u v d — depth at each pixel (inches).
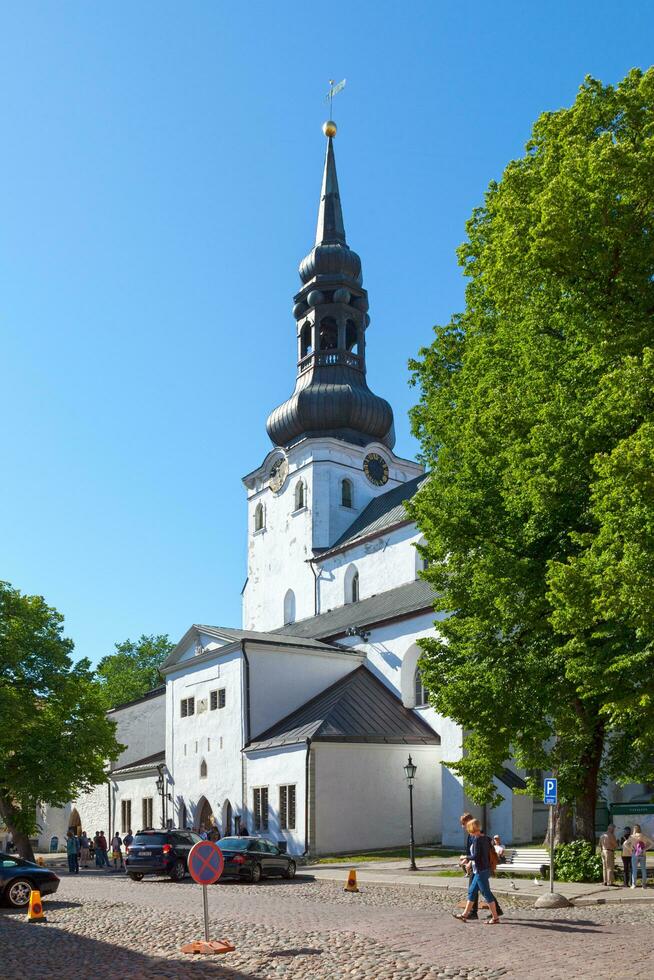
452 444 1093.8
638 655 832.9
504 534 1008.9
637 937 621.3
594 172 794.2
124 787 2315.5
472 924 701.3
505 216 902.4
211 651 1988.2
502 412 931.3
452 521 1018.1
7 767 1813.5
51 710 1860.2
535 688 1011.3
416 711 1865.2
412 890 1064.2
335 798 1649.9
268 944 610.9
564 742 1071.6
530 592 963.3
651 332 818.2
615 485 743.1
